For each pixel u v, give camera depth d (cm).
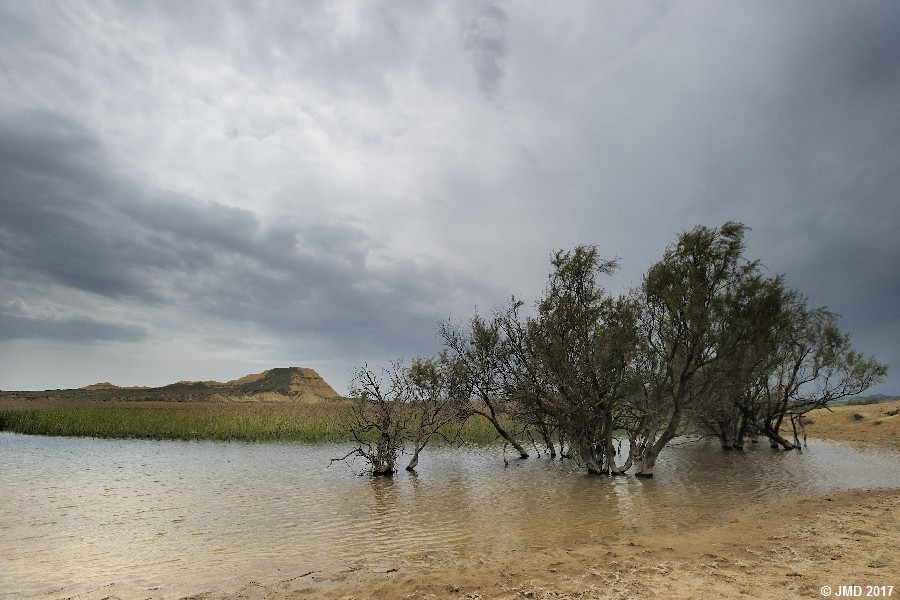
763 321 2056
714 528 1233
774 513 1382
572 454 2423
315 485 1892
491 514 1429
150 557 1038
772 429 3180
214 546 1117
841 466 2394
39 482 1916
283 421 3781
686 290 2000
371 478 2062
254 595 821
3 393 12369
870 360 3066
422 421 2386
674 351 2088
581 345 2239
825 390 3122
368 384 2195
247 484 1894
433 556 1035
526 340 2388
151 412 4688
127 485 1858
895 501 1495
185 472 2169
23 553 1062
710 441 3538
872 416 4172
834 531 1159
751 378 2522
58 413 4409
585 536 1185
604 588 821
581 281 2331
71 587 864
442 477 2097
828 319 3047
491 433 3538
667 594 786
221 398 11794
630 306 2230
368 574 923
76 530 1246
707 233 2073
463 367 2625
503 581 867
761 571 887
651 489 1828
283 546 1118
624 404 2236
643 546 1074
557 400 2284
